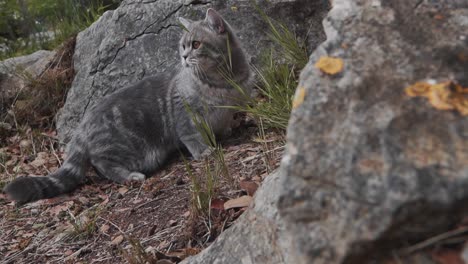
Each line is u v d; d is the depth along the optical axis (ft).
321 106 6.70
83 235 10.21
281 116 10.36
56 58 12.48
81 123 11.25
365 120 6.31
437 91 6.34
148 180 10.82
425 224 5.65
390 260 5.84
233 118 11.28
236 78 10.94
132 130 11.11
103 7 13.19
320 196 6.04
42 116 12.26
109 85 11.93
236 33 11.61
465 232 5.78
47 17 14.06
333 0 8.50
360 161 5.98
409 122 6.11
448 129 5.93
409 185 5.56
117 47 11.93
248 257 8.77
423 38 7.11
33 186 10.83
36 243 10.28
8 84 12.47
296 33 11.57
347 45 7.28
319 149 6.31
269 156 10.29
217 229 9.78
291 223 6.11
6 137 12.14
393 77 6.68
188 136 11.01
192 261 9.21
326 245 5.80
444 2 7.57
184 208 10.12
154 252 9.73
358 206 5.75
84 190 10.97
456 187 5.41
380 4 7.73
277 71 10.91
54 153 11.78
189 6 11.75
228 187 10.11
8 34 14.23
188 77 10.94
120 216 10.29
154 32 11.82
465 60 6.69
